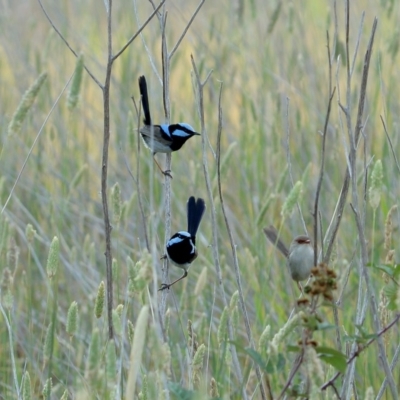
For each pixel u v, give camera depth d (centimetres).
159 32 1548
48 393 729
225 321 715
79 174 1202
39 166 1473
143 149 1391
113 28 1739
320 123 1405
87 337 1098
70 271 1174
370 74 1522
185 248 885
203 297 1134
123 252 1261
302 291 723
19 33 1783
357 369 991
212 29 1582
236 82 1568
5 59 1827
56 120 1512
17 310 1137
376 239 1198
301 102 1526
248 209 1351
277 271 1209
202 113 745
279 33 1614
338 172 1291
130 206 1109
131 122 1118
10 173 1450
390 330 764
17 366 1033
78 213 1395
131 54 1552
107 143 668
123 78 1537
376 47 1527
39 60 1572
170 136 977
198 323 1095
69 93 664
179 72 1795
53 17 1881
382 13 1547
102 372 585
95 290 1136
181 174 1385
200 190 1318
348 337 600
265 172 1375
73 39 1747
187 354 758
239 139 1419
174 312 1123
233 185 1440
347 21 679
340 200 679
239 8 1561
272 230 832
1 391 1034
